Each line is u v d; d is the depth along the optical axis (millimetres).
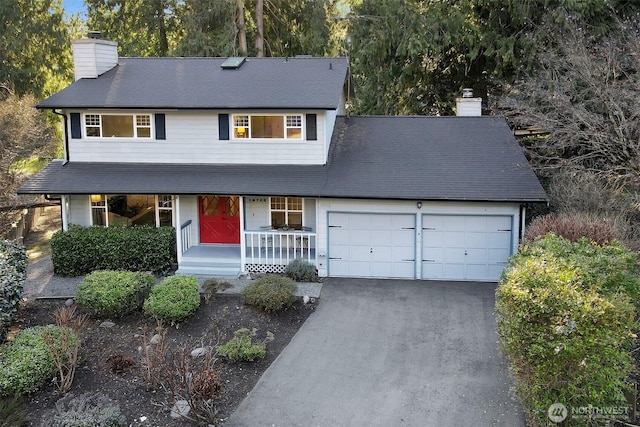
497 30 25000
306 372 11508
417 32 24625
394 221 17375
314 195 16859
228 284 15820
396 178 17500
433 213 17156
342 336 13273
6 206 21594
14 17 29953
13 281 12188
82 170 18562
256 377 11289
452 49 26953
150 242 17422
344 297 15875
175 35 32656
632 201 16688
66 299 15398
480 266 17266
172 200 18781
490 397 10438
